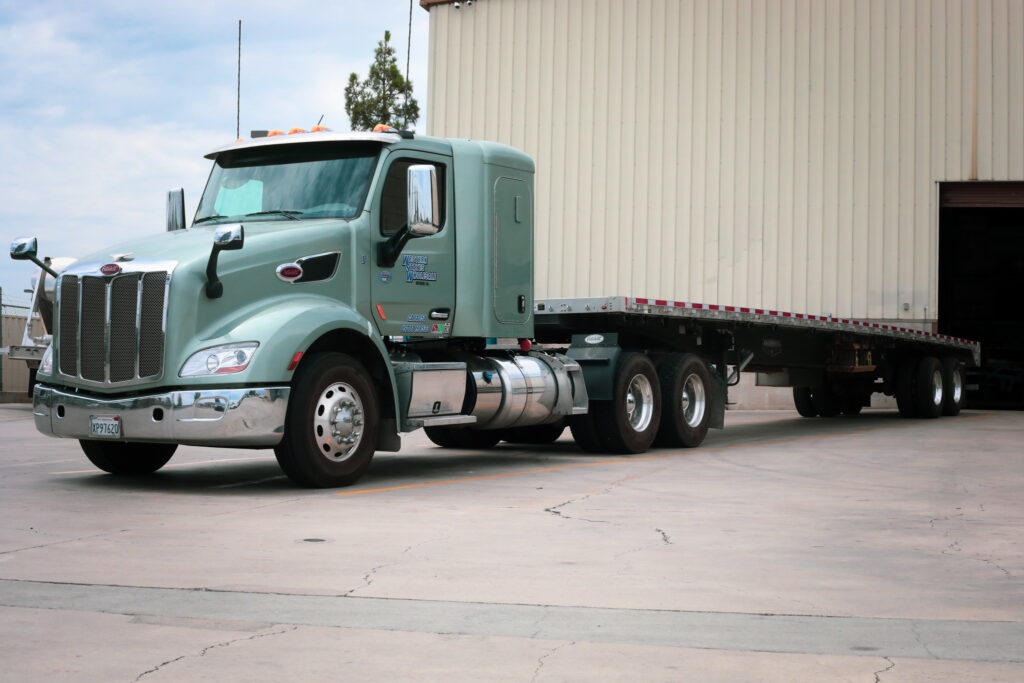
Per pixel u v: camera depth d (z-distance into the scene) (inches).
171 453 398.0
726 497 334.3
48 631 171.3
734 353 571.5
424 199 351.9
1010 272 1266.0
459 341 418.0
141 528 266.2
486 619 180.9
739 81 1001.5
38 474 390.9
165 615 181.9
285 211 376.5
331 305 353.4
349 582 207.3
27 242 351.3
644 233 1016.2
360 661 156.5
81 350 340.8
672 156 1012.5
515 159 428.1
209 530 263.6
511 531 265.6
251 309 339.0
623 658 158.9
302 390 336.5
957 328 1284.4
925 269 968.9
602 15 1028.5
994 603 194.4
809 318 614.9
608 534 262.7
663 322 502.6
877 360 749.9
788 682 148.2
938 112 967.0
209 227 376.8
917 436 608.4
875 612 187.3
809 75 988.6
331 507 304.5
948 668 154.9
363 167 376.5
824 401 803.4
